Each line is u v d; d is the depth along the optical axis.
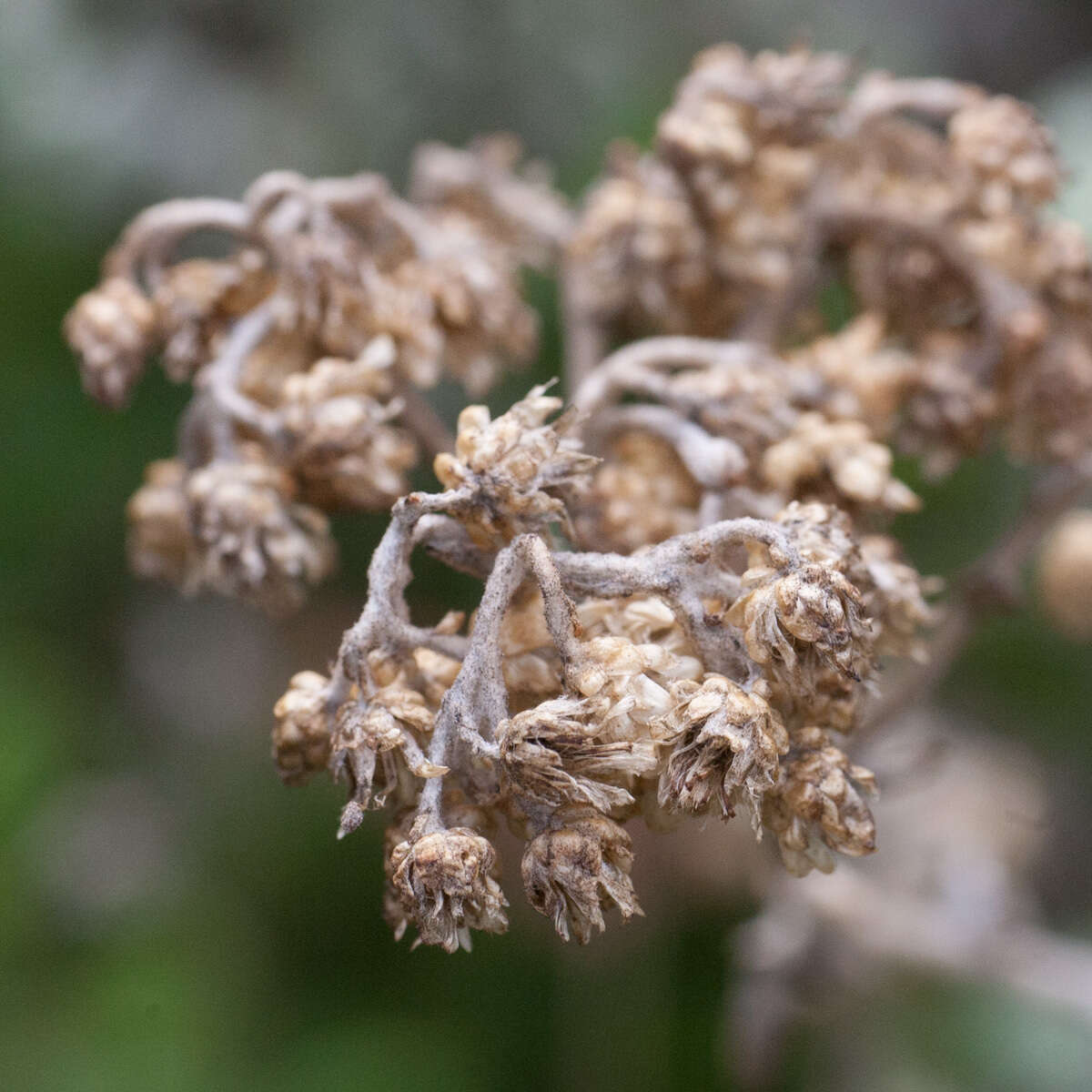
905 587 0.18
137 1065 0.32
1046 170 0.21
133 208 0.35
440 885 0.16
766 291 0.22
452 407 0.33
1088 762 0.40
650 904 0.33
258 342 0.20
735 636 0.17
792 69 0.21
